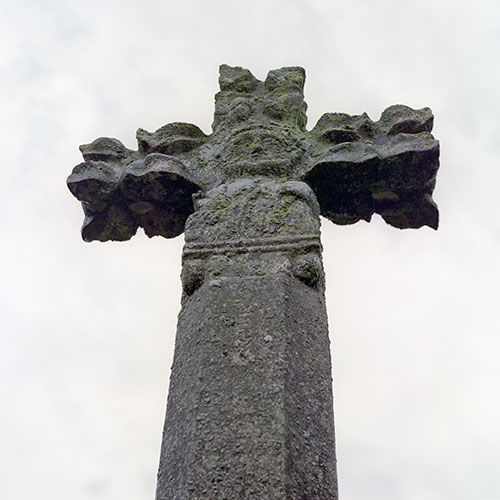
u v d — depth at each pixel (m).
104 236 3.95
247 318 2.78
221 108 4.20
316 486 2.29
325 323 2.91
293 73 4.36
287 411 2.43
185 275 3.07
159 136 3.91
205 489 2.23
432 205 3.75
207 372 2.59
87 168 3.72
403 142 3.60
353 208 3.80
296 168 3.65
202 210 3.33
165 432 2.56
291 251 3.07
